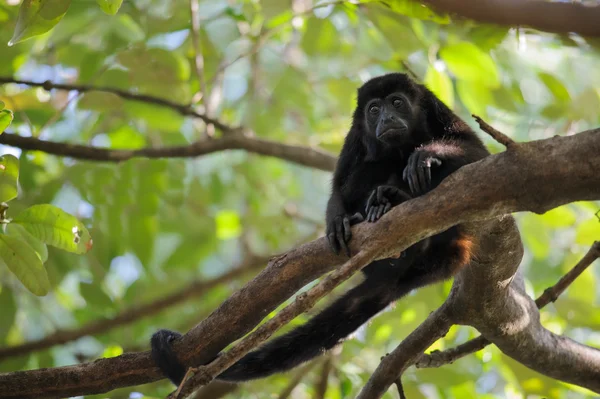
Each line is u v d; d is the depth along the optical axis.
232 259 16.19
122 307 12.74
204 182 13.95
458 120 8.90
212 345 6.54
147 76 10.89
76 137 13.87
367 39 11.63
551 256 12.64
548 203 5.48
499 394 12.95
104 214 11.48
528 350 7.63
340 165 9.42
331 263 6.31
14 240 6.34
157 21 11.14
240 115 14.77
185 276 13.19
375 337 10.80
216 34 12.15
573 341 7.95
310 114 13.88
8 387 6.52
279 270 6.40
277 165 15.11
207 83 11.83
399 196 6.88
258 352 7.79
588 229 10.75
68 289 13.98
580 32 4.27
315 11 11.12
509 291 7.18
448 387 9.71
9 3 10.90
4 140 10.32
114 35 11.77
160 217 12.98
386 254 5.93
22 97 11.84
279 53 13.73
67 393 6.61
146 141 13.23
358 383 10.34
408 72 10.83
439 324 7.43
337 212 7.39
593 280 11.07
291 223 13.79
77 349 13.47
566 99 10.80
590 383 7.99
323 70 13.46
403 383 9.53
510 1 4.33
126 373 6.62
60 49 12.07
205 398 10.39
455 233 6.86
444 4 4.53
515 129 12.98
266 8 8.78
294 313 5.29
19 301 12.30
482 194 5.58
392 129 8.61
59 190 11.41
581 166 5.29
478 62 9.91
